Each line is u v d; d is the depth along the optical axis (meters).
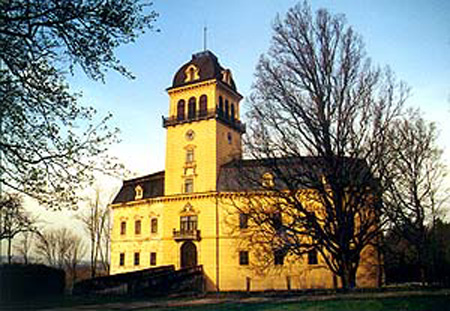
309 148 23.89
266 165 25.23
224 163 57.06
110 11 12.68
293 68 24.59
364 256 38.41
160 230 57.41
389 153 25.98
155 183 61.03
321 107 23.50
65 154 12.93
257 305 19.62
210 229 53.09
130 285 36.09
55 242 80.81
